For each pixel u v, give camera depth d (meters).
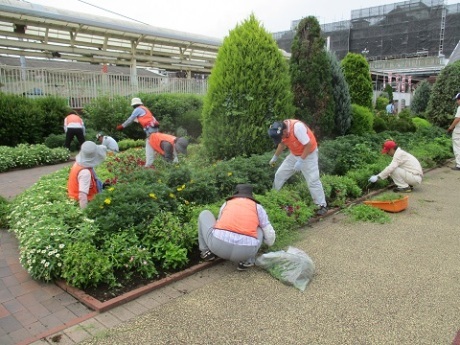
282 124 5.36
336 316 3.16
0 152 9.14
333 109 9.38
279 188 5.99
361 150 8.25
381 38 54.75
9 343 2.80
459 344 2.80
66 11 14.12
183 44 19.23
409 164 7.25
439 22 50.03
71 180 4.90
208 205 5.12
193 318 3.13
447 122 14.09
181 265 3.97
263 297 3.47
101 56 17.52
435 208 6.27
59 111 12.11
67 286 3.56
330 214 5.88
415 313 3.21
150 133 7.56
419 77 46.56
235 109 7.62
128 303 3.37
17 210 4.91
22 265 3.88
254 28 7.84
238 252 3.73
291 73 9.16
